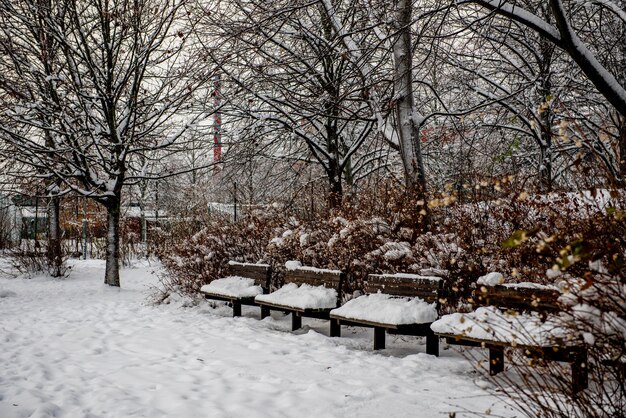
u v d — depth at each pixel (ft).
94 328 25.66
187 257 34.09
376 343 19.27
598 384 9.45
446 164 46.29
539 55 38.11
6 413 12.93
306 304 21.81
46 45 41.83
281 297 24.16
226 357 18.52
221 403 13.43
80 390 15.03
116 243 44.01
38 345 21.57
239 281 28.89
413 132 28.30
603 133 11.90
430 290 18.70
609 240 9.77
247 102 41.50
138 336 23.25
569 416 9.70
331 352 18.88
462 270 20.20
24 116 40.45
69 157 43.37
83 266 65.00
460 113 30.35
